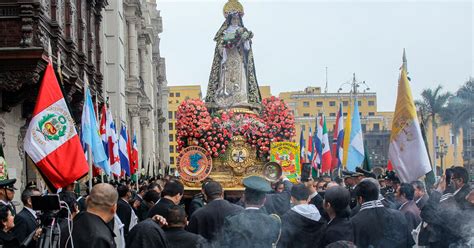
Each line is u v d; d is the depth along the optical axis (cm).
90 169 1450
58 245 608
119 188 1170
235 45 2175
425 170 1080
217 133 1939
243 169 1942
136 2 4459
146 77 5356
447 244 820
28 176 1880
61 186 981
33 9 1452
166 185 887
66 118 1007
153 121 6006
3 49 1407
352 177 1295
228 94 2155
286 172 1888
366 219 756
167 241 683
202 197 1370
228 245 748
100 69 2428
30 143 981
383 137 5334
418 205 1054
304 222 757
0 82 1434
